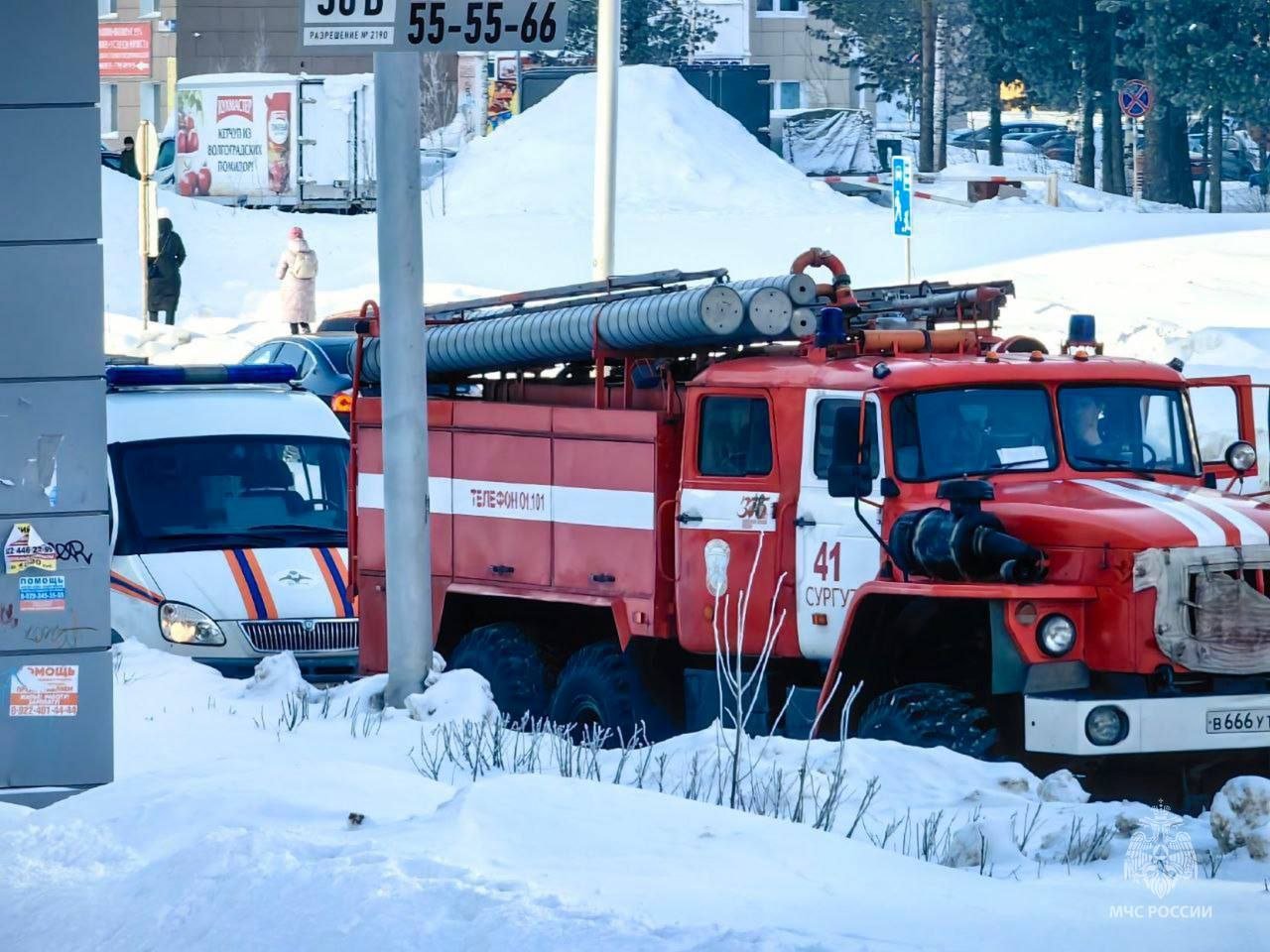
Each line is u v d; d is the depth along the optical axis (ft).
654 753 79.56
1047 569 79.87
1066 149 645.92
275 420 127.13
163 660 104.63
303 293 273.95
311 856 53.88
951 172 474.08
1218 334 205.67
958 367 86.17
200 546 117.80
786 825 59.11
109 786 69.00
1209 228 333.42
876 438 85.20
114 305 311.06
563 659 103.96
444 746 82.43
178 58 534.37
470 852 55.67
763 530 89.86
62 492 75.51
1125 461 88.69
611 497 97.09
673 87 417.08
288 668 98.53
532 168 387.55
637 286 99.91
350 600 115.85
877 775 73.20
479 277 310.24
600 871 54.19
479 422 103.45
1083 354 90.17
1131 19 522.88
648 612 95.20
